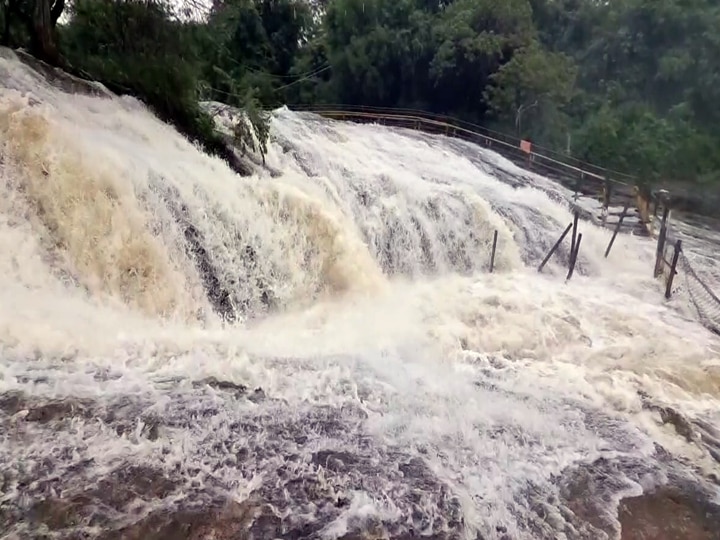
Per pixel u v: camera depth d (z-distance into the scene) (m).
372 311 10.27
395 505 4.97
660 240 13.94
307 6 44.94
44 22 12.45
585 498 5.44
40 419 5.26
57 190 8.16
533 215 16.45
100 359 6.52
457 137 30.09
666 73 36.81
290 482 5.05
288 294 10.65
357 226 13.24
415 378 7.37
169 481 4.82
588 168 28.97
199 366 6.78
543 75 31.48
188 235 9.51
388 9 37.34
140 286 8.63
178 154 11.34
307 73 40.94
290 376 6.93
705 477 5.99
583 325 10.15
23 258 7.56
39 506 4.38
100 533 4.24
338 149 17.17
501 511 5.12
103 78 13.13
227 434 5.55
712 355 9.17
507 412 6.77
